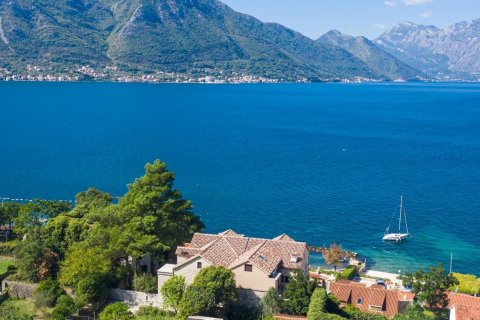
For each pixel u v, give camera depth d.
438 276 81.69
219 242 83.12
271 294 74.00
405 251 118.62
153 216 87.81
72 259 82.25
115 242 85.06
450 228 133.50
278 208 145.88
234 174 185.00
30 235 95.31
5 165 190.00
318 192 163.38
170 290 75.06
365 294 82.62
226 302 73.06
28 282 86.94
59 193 155.38
